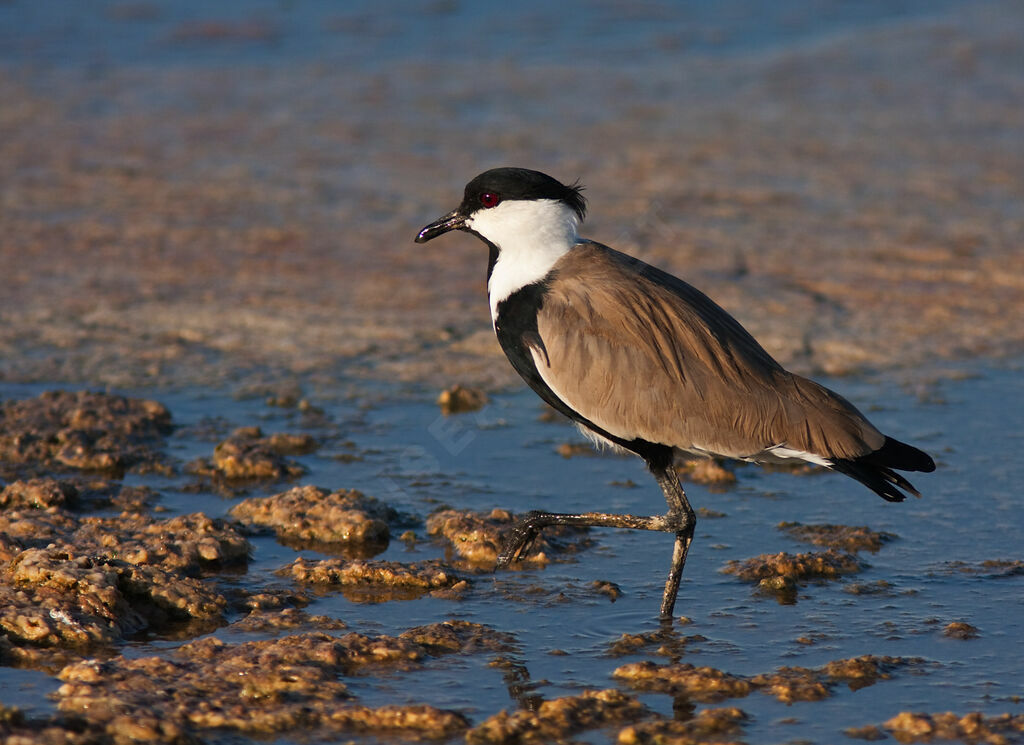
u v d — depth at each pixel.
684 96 29.36
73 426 13.69
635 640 9.62
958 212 21.83
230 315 17.36
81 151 24.72
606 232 20.38
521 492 12.68
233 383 15.41
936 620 9.95
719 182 23.22
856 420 10.04
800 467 13.31
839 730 8.29
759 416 9.95
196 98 28.66
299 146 25.33
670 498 10.23
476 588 10.60
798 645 9.56
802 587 10.59
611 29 35.88
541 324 10.26
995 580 10.69
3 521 11.18
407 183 23.16
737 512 12.22
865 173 23.94
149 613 9.90
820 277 18.83
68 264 19.06
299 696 8.56
